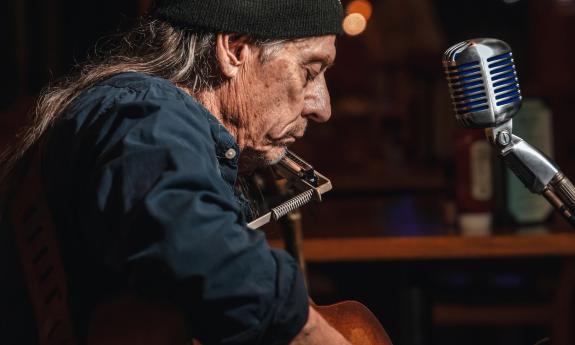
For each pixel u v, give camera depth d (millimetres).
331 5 1630
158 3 1644
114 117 1400
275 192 2330
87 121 1441
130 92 1461
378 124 5496
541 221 3035
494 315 3289
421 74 5109
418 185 4516
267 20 1572
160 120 1367
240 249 1304
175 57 1596
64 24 4688
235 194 1743
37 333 1497
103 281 1473
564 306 3133
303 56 1618
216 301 1286
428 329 3127
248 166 1699
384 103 5773
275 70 1602
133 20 1758
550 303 3275
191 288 1281
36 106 1681
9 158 1651
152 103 1396
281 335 1341
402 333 3100
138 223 1288
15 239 1523
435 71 5012
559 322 3148
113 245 1320
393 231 2957
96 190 1346
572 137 4367
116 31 1794
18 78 4789
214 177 1370
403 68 5602
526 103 3023
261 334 1318
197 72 1598
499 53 1607
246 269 1304
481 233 2855
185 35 1604
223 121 1617
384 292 3137
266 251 1348
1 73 4770
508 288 3352
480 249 2795
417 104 4996
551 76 6340
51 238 1479
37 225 1492
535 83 6426
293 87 1617
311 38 1616
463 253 2797
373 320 1853
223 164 1536
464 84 1606
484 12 6762
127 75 1525
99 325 1478
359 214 3520
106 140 1393
